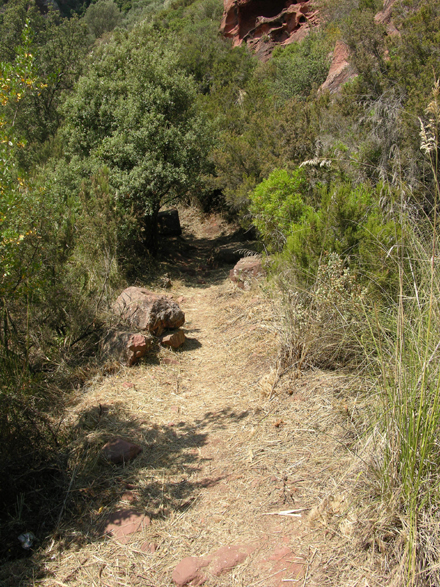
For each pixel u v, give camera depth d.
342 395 3.51
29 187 4.29
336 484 2.62
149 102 10.20
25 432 3.17
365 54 7.48
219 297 7.93
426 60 6.65
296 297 4.41
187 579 2.24
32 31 4.16
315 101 8.80
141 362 5.12
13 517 2.77
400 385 2.28
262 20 27.44
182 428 3.78
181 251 12.23
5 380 3.58
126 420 3.95
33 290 4.28
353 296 3.80
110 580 2.33
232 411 3.89
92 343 5.27
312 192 7.11
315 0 25.25
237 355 5.17
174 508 2.80
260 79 20.72
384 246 3.93
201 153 10.84
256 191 7.43
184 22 36.25
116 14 51.62
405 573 1.96
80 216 7.68
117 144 9.79
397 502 2.17
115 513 2.81
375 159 6.44
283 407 3.67
